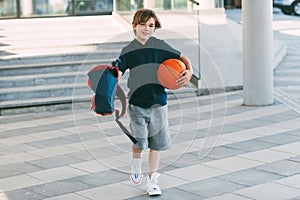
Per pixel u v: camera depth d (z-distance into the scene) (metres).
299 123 8.59
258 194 5.66
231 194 5.69
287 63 14.01
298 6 24.84
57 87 10.81
